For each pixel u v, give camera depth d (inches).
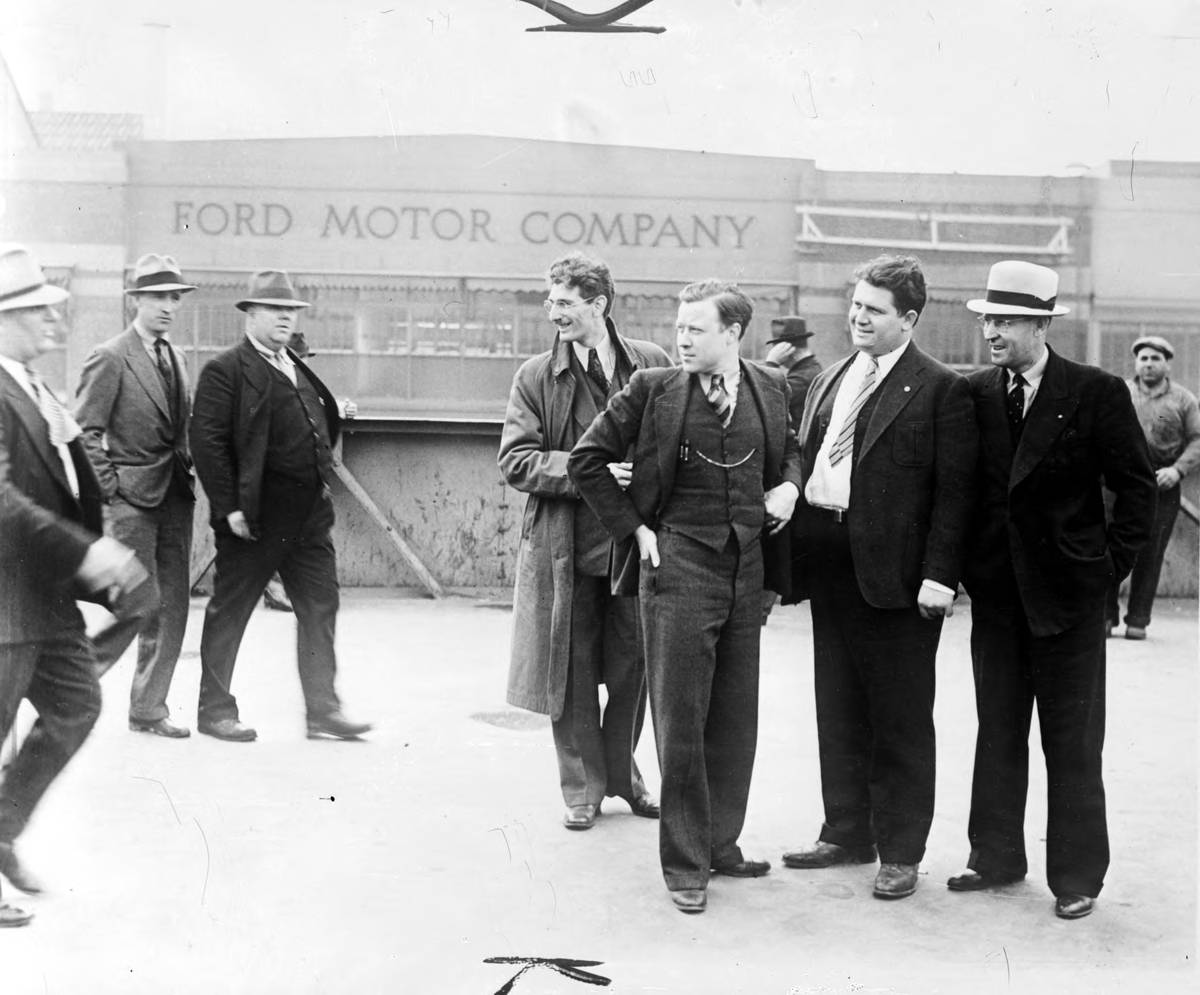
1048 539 150.6
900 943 143.1
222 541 223.6
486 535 383.6
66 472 154.3
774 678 283.4
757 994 129.9
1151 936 145.0
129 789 190.9
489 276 370.9
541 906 150.6
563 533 182.1
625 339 188.9
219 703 223.8
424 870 162.1
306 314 369.4
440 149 365.1
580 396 185.6
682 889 151.3
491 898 152.8
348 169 363.6
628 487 156.6
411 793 192.9
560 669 181.8
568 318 184.2
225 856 163.8
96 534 158.4
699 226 358.3
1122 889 159.2
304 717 236.8
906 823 156.9
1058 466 150.6
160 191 346.0
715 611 153.2
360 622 333.1
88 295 343.3
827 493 161.0
